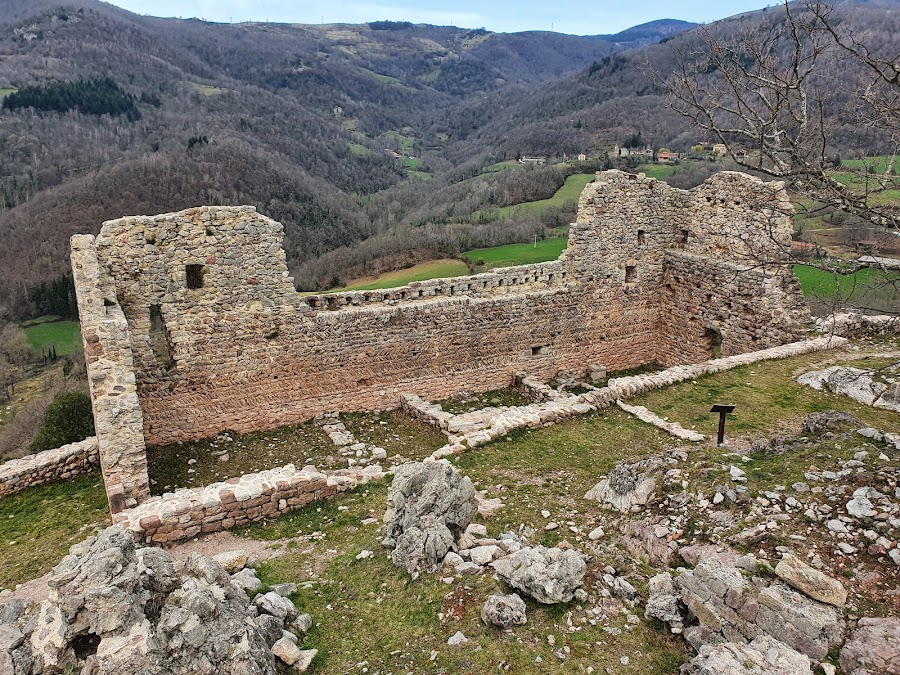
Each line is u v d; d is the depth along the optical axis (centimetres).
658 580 799
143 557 741
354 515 1176
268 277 1719
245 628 684
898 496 855
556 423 1543
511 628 740
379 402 1958
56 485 1540
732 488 975
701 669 614
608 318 2330
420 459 1570
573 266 2212
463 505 989
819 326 2077
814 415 1219
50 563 1179
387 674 705
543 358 2231
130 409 1288
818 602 688
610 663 692
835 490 907
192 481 1502
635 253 2316
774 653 621
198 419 1709
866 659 611
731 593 702
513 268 2153
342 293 1866
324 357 1836
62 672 618
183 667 621
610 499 1089
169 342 1648
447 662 706
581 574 812
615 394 1662
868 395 1506
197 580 757
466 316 2034
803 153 942
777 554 810
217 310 1672
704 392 1666
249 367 1744
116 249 1538
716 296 2186
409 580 864
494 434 1465
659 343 2469
